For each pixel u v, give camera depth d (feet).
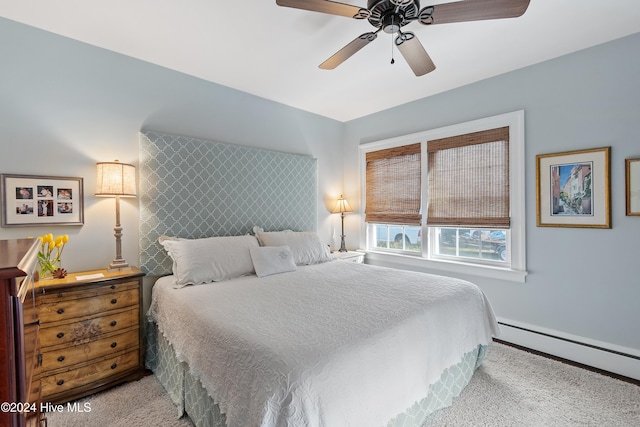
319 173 12.90
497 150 9.21
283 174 11.14
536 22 6.40
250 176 10.17
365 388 3.92
